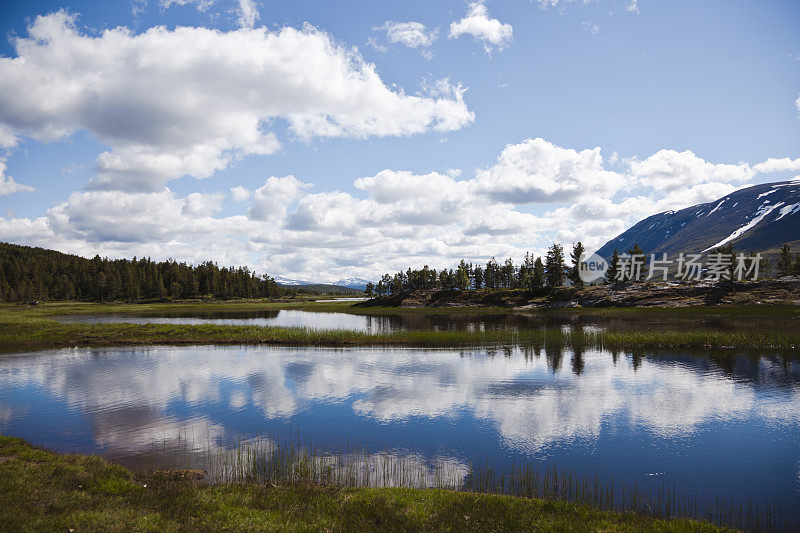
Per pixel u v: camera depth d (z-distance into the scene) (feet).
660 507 48.75
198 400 98.02
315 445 69.56
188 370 133.18
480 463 62.28
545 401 96.43
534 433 75.66
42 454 58.03
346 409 90.63
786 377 117.70
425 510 43.04
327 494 48.14
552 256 511.40
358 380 118.32
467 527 39.14
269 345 186.19
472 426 79.56
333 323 315.58
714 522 45.50
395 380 118.11
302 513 42.19
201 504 43.16
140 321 344.49
